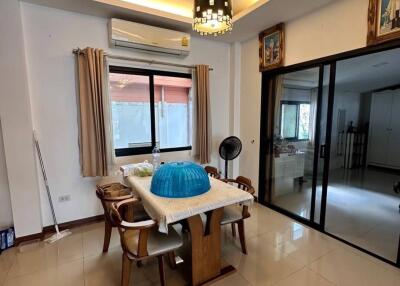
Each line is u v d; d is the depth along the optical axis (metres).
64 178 2.78
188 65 3.47
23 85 2.38
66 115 2.72
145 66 3.16
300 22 2.77
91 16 2.75
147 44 2.89
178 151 3.59
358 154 5.26
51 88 2.61
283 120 3.29
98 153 2.74
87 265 2.12
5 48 2.28
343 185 4.29
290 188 3.39
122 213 2.07
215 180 2.40
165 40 3.00
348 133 5.04
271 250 2.35
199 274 1.86
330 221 2.93
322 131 2.71
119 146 3.16
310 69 2.79
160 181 1.92
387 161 4.94
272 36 3.10
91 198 2.97
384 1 1.95
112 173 3.03
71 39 2.67
